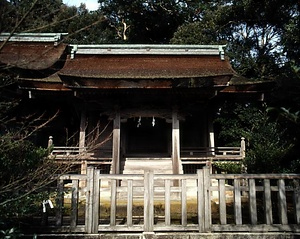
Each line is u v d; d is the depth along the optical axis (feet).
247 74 70.08
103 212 24.30
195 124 46.93
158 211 24.03
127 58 45.42
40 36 49.32
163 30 96.63
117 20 102.01
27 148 18.38
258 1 64.54
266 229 16.90
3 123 17.94
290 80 34.73
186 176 17.57
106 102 35.78
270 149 26.27
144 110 36.47
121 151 43.47
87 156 36.42
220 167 38.55
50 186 18.34
